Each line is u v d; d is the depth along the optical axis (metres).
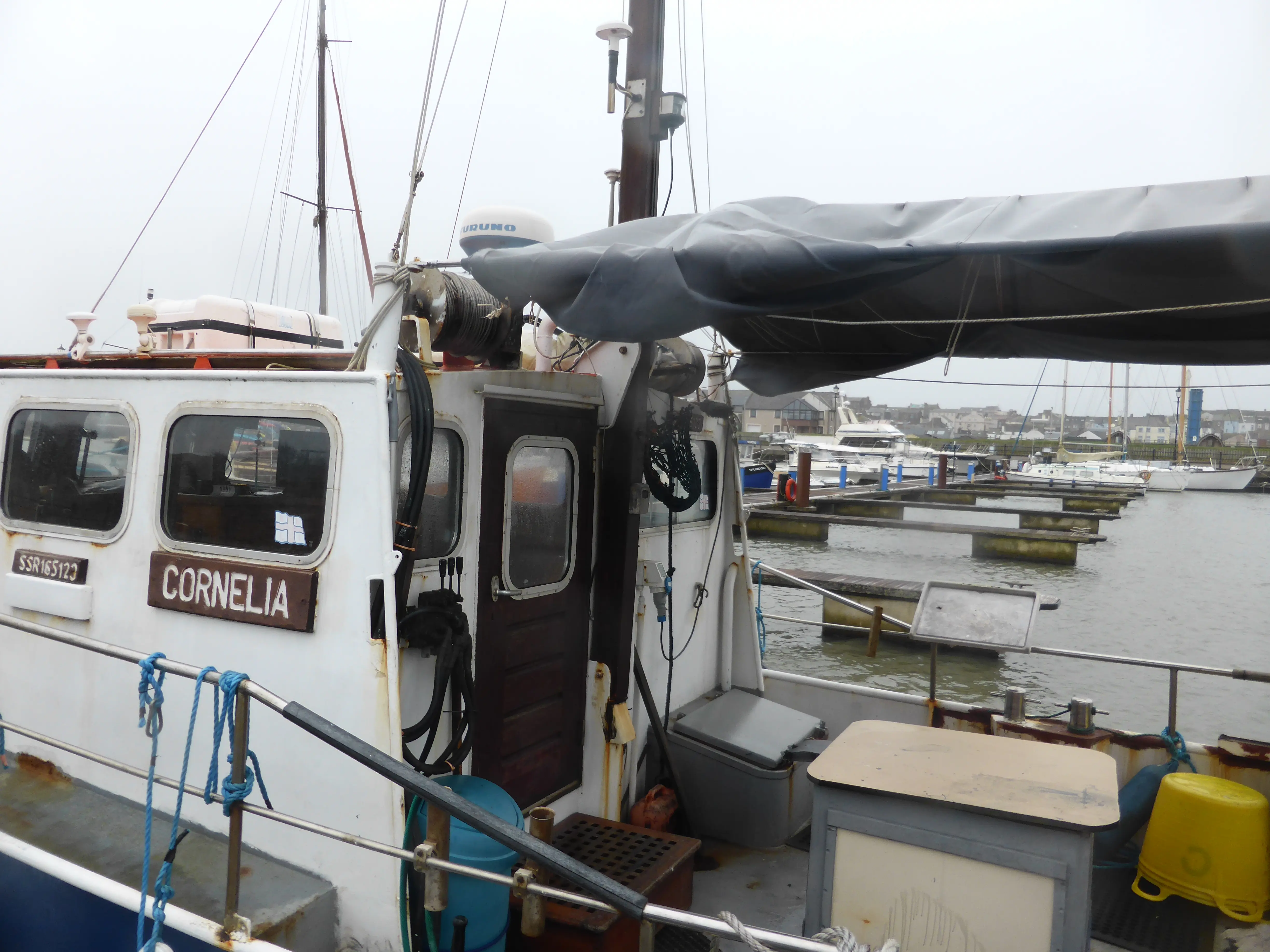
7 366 4.29
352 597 2.62
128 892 2.54
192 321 4.63
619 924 2.94
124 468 3.20
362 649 2.59
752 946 1.89
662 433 3.93
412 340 2.93
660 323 2.64
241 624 2.83
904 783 2.70
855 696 4.96
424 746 2.93
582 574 3.70
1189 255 2.17
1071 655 4.41
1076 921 2.42
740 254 2.48
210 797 2.34
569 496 3.61
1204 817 3.68
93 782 3.26
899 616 16.02
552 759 3.58
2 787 3.28
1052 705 12.23
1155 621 18.34
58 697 3.34
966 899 2.56
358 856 2.60
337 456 2.67
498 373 3.18
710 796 4.16
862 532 32.28
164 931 2.44
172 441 3.06
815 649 16.00
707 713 4.42
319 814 2.67
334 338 5.25
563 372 3.64
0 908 2.83
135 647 3.11
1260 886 3.62
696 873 3.88
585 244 2.94
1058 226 2.39
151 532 3.08
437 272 3.01
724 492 4.89
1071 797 2.60
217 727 2.34
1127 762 4.34
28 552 3.41
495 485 3.22
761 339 3.93
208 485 2.97
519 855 2.62
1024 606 4.68
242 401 2.87
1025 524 34.88
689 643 4.60
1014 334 3.42
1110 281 2.38
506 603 3.29
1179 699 12.59
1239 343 3.04
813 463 55.50
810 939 2.01
